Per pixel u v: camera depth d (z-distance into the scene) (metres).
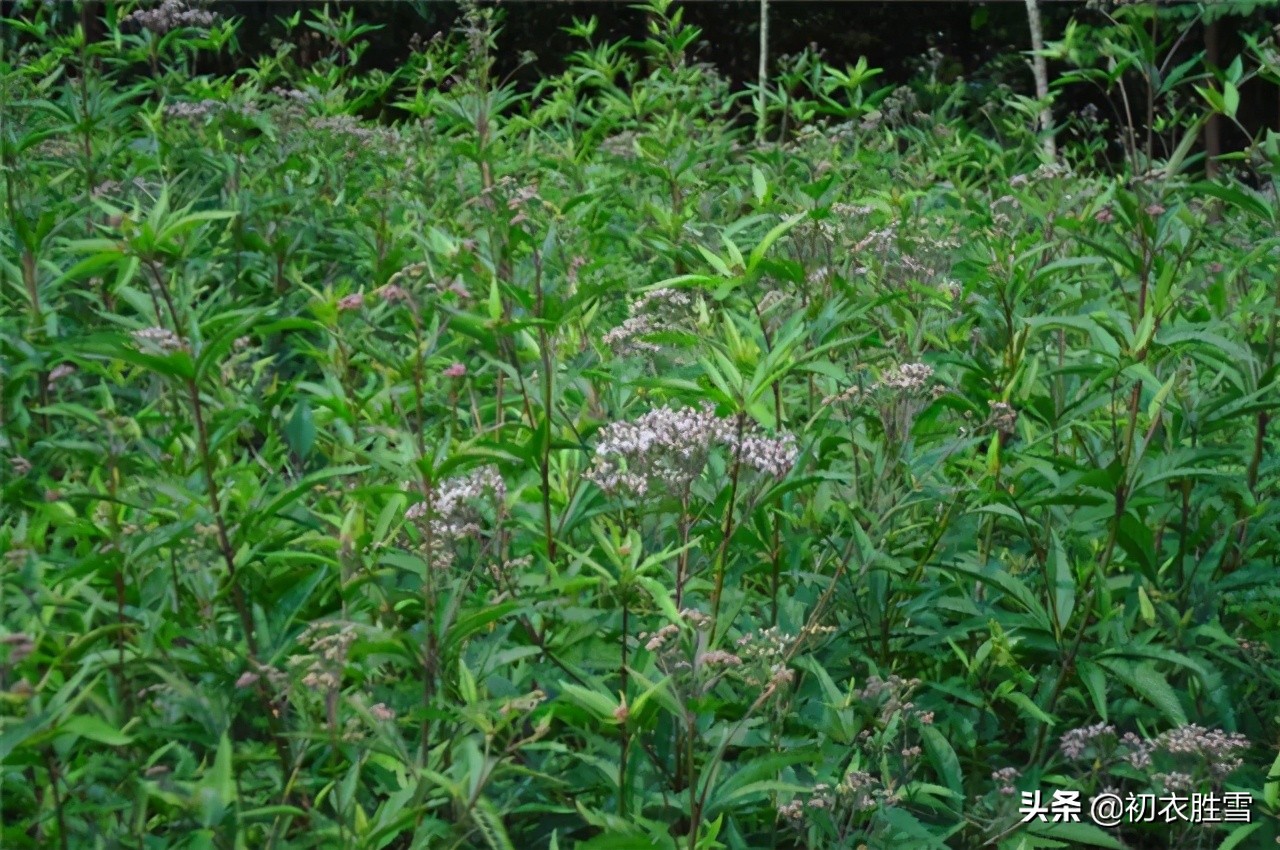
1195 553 4.05
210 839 2.38
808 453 3.55
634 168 6.43
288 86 10.85
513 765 2.57
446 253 3.71
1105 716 3.23
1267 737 3.63
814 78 8.27
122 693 2.69
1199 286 4.94
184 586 2.96
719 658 2.76
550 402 3.33
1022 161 7.71
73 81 6.25
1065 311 4.41
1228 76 4.40
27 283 4.10
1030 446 3.70
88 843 2.61
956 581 3.69
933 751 3.27
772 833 3.14
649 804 2.99
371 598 3.03
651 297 4.12
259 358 4.95
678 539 3.62
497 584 3.17
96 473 3.13
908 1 14.76
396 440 3.25
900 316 4.39
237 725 3.06
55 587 2.89
